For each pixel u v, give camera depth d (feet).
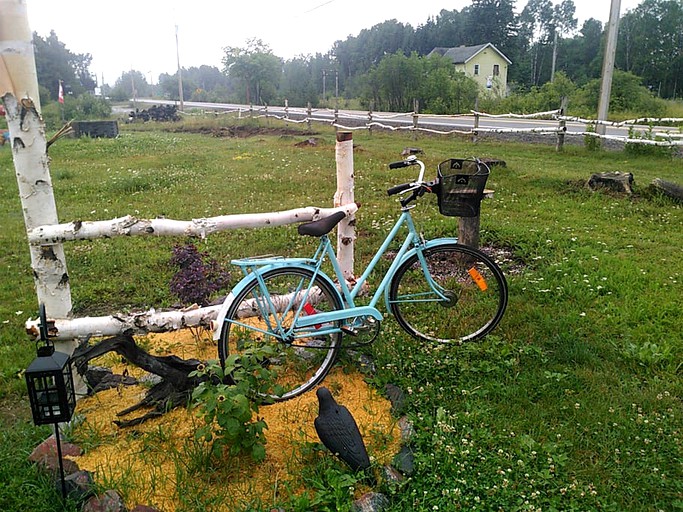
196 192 30.73
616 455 9.15
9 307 15.67
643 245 19.67
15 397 11.29
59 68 207.92
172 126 87.86
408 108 108.47
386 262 18.24
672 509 8.21
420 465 8.82
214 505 8.00
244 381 8.80
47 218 10.00
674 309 14.06
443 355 12.14
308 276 11.06
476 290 15.08
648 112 75.36
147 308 15.65
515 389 10.89
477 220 16.06
